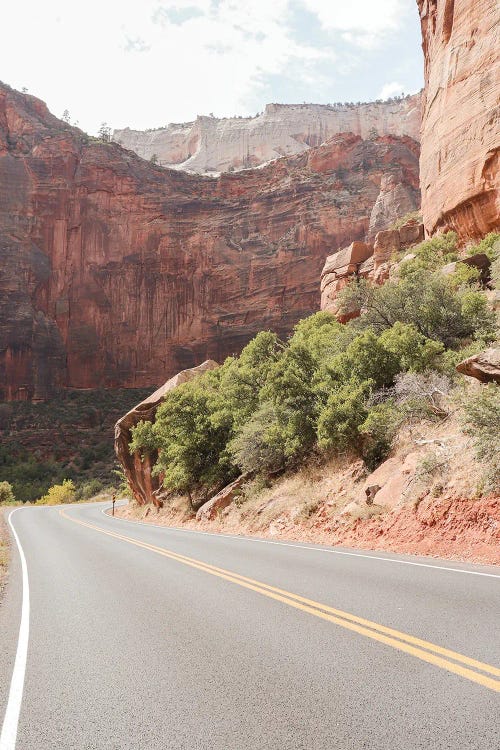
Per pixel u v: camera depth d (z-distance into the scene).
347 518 13.21
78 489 75.38
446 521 10.26
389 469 13.62
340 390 17.59
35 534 20.62
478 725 3.19
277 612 6.17
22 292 107.81
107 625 6.14
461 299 19.95
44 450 92.81
